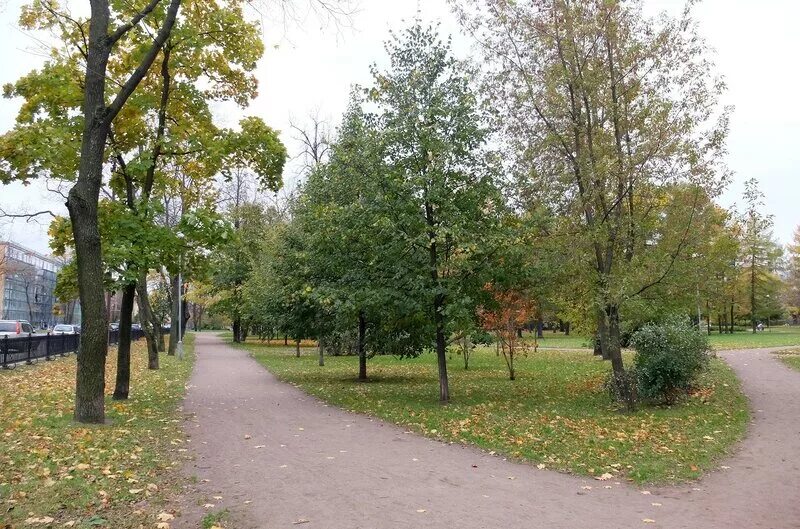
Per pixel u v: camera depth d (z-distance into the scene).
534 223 13.09
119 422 10.38
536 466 7.89
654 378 13.16
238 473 7.27
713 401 13.58
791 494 6.70
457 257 13.10
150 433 9.57
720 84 12.65
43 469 6.79
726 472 7.69
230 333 84.50
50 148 11.12
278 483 6.84
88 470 6.93
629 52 12.73
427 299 13.05
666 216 13.08
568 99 13.32
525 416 11.80
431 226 12.74
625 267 12.47
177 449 8.54
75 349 30.08
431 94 13.37
